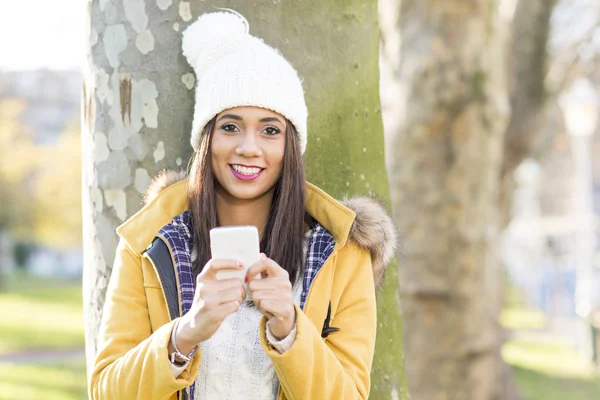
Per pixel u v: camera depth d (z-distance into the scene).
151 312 1.88
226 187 1.93
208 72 1.96
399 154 6.60
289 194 1.93
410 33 6.54
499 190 10.29
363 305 1.92
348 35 2.40
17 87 27.67
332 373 1.71
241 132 1.91
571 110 13.67
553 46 10.66
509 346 14.77
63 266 37.47
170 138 2.30
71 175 27.27
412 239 6.53
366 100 2.47
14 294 26.86
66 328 16.84
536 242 24.83
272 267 1.65
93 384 1.83
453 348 6.49
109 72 2.34
